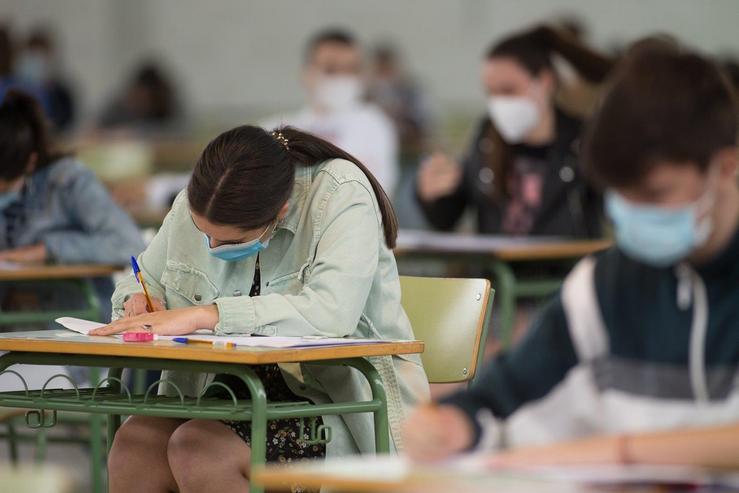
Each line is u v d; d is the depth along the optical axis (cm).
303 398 744
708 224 439
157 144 2419
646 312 461
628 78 439
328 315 720
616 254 472
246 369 636
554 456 437
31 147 1109
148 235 1166
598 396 469
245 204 705
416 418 471
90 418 978
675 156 427
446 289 797
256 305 711
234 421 709
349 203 751
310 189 763
